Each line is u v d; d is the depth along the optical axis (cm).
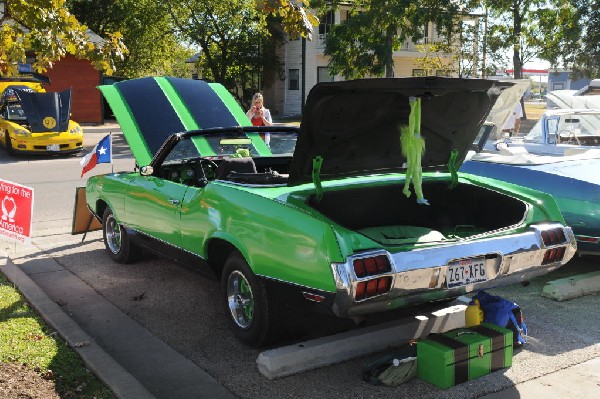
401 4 2756
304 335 450
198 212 468
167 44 3753
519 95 825
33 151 1623
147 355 429
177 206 497
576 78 2742
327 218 375
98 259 676
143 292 565
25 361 391
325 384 384
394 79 360
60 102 1698
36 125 1650
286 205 395
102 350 410
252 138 596
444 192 501
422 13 2747
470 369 384
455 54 2830
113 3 3391
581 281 553
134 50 3556
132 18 3466
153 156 604
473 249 385
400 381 380
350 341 418
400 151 445
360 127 399
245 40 3706
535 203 445
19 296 525
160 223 527
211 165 578
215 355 430
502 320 430
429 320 452
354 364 412
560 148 782
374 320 472
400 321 448
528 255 409
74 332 438
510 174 621
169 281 597
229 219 432
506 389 375
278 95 4178
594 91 1419
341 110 377
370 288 352
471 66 2811
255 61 3800
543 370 401
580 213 558
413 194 490
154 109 643
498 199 470
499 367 399
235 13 3597
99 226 737
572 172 588
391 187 473
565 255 431
